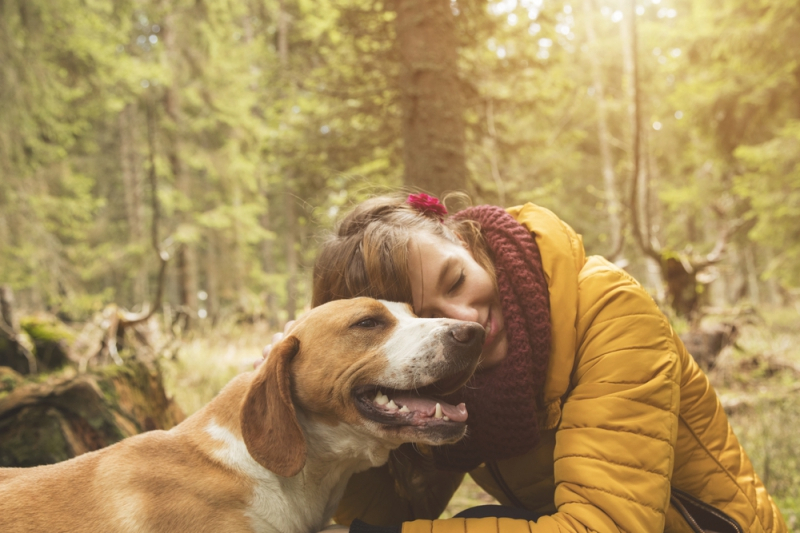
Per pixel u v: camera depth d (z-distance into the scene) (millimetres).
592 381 1913
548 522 1790
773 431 4703
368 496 2496
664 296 9453
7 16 8320
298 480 2041
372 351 1972
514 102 7781
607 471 1794
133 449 1987
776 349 8734
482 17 6734
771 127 11508
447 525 1856
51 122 9766
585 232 21453
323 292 2340
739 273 19219
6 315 6988
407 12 5270
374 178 8477
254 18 15883
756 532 1984
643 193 9578
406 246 2123
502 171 8703
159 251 8383
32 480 1907
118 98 13062
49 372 7004
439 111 5141
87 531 1774
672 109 15047
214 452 1977
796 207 9469
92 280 16234
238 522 1895
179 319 11867
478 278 2104
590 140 20906
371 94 7297
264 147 9641
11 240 9539
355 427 2010
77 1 10156
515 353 1957
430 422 1916
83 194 12703
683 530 2006
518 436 1977
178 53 14562
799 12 9070
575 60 19891
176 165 15461
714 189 13188
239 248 16859
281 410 1899
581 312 1995
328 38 8719
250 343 12297
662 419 1843
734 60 10344
